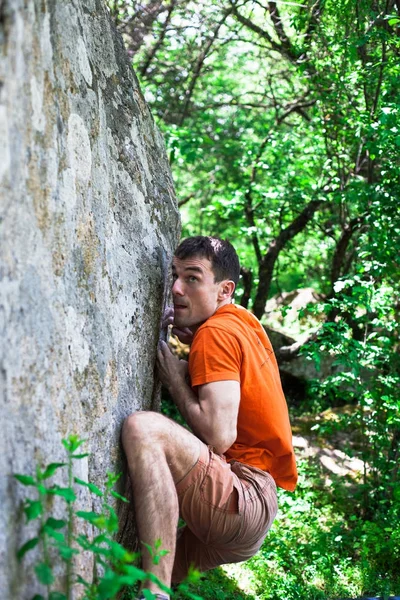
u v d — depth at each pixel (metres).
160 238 3.39
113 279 2.82
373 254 5.41
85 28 2.98
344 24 5.89
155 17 8.03
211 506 2.73
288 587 4.34
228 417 2.74
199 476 2.69
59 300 2.31
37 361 2.12
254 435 2.91
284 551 4.77
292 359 7.50
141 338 3.03
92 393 2.52
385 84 5.70
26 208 2.09
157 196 3.47
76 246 2.49
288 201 7.27
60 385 2.26
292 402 7.58
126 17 8.18
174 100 9.35
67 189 2.44
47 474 1.93
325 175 7.14
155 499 2.52
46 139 2.27
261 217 7.76
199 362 2.80
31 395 2.07
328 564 4.70
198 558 3.13
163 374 3.08
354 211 7.46
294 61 7.25
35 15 2.21
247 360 2.86
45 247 2.23
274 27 7.56
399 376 5.56
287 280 12.09
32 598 1.96
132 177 3.22
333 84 6.35
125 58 3.49
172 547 2.50
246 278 7.89
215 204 7.65
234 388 2.77
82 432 2.41
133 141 3.34
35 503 1.87
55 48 2.43
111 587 1.86
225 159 9.80
